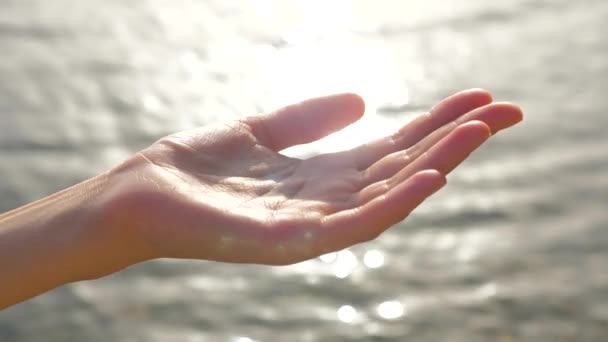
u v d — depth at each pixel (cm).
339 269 177
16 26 343
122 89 281
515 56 301
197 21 357
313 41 333
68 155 231
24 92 274
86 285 171
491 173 213
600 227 186
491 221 192
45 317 161
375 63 304
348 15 360
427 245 184
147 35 340
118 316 162
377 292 168
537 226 189
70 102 268
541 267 173
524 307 160
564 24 330
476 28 335
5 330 157
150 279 174
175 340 155
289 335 157
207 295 169
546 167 215
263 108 272
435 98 267
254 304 166
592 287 165
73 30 342
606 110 248
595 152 222
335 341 154
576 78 275
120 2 381
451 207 198
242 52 322
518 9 354
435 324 157
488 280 170
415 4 371
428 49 316
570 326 154
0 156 227
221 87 287
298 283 172
